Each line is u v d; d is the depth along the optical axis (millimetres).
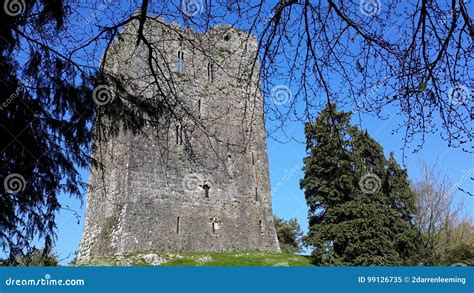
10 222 7102
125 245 26891
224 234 31078
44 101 7266
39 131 7188
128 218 27609
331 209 31188
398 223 30891
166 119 8570
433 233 29891
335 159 30953
